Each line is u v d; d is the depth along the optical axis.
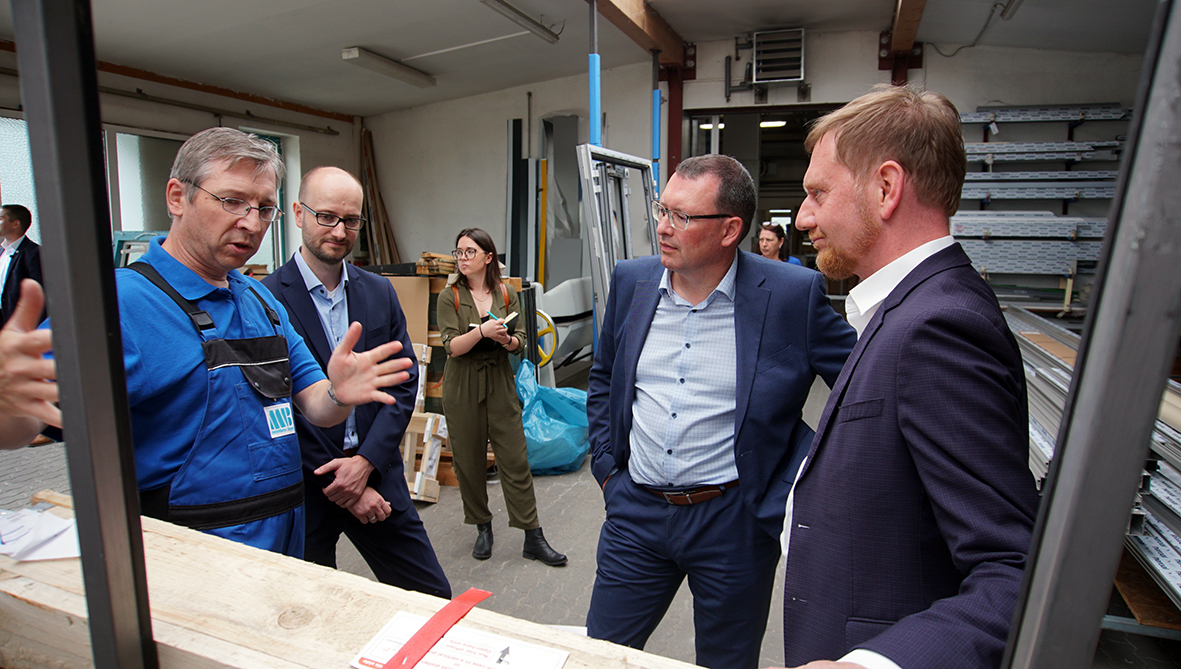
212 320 1.20
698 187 1.43
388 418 1.79
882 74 6.33
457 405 2.83
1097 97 5.70
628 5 5.30
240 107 7.90
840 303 8.58
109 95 6.63
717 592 1.50
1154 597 2.21
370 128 9.52
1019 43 5.74
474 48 6.72
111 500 0.51
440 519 3.33
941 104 0.87
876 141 0.88
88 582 0.52
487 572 2.77
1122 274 0.34
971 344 0.76
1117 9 4.60
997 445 0.72
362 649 0.66
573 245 7.80
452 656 0.65
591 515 3.35
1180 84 0.31
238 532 1.19
